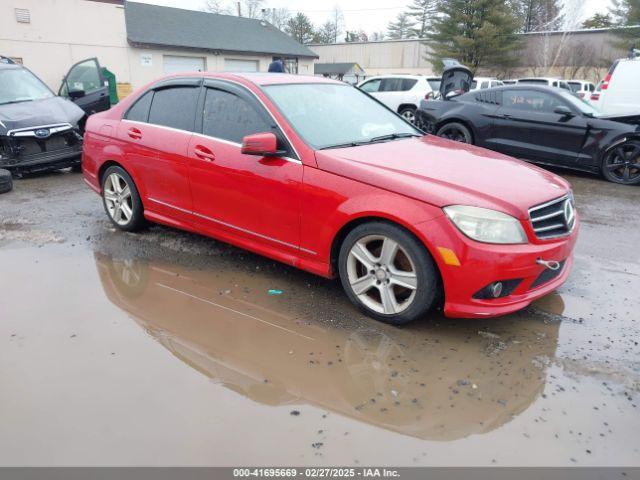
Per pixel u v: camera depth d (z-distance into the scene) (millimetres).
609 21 45031
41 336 3098
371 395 2617
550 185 3340
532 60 35969
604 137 7734
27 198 6398
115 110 4898
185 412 2449
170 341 3084
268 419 2416
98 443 2238
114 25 21594
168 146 4281
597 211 6281
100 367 2795
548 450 2254
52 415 2406
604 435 2352
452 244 2902
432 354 2998
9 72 8523
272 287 3852
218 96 4074
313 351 3008
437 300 3225
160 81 4590
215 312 3451
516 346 3096
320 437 2309
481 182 3168
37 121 7484
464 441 2305
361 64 44781
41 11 18875
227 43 30172
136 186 4711
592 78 33125
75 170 8398
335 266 3539
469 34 36656
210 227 4191
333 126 3895
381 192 3129
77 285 3824
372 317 3379
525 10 48031
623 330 3305
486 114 8898
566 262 3594
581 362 2936
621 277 4180
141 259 4355
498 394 2643
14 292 3682
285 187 3520
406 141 4070
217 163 3910
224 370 2801
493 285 2949
